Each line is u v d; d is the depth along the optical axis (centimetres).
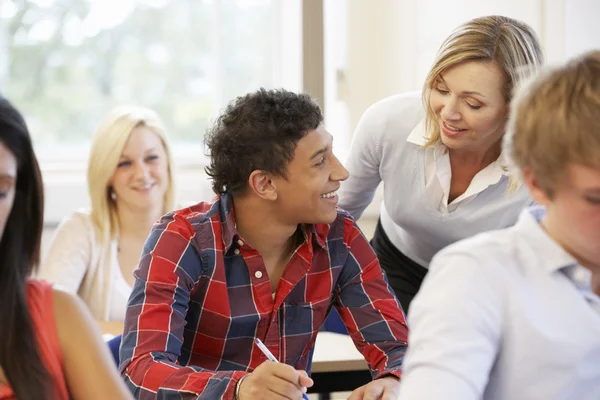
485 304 100
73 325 116
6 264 112
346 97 371
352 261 175
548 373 101
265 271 165
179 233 163
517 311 100
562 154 95
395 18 356
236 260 164
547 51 277
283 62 389
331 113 370
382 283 177
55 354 114
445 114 179
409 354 101
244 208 163
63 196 353
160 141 268
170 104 394
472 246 105
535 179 100
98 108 390
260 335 167
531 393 102
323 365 207
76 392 115
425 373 96
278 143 156
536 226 104
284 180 157
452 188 204
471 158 197
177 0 389
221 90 393
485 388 106
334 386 213
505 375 103
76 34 385
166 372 148
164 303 157
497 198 201
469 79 173
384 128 206
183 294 160
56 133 388
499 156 196
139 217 265
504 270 102
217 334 165
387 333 172
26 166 111
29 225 114
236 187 162
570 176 95
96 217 262
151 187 265
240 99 164
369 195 225
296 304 169
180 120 394
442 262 105
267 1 390
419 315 102
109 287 261
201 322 165
